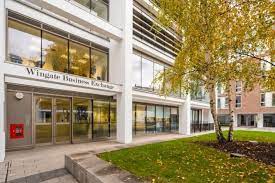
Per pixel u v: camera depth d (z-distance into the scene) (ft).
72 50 45.37
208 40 28.48
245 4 21.04
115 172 17.49
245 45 22.75
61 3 35.50
